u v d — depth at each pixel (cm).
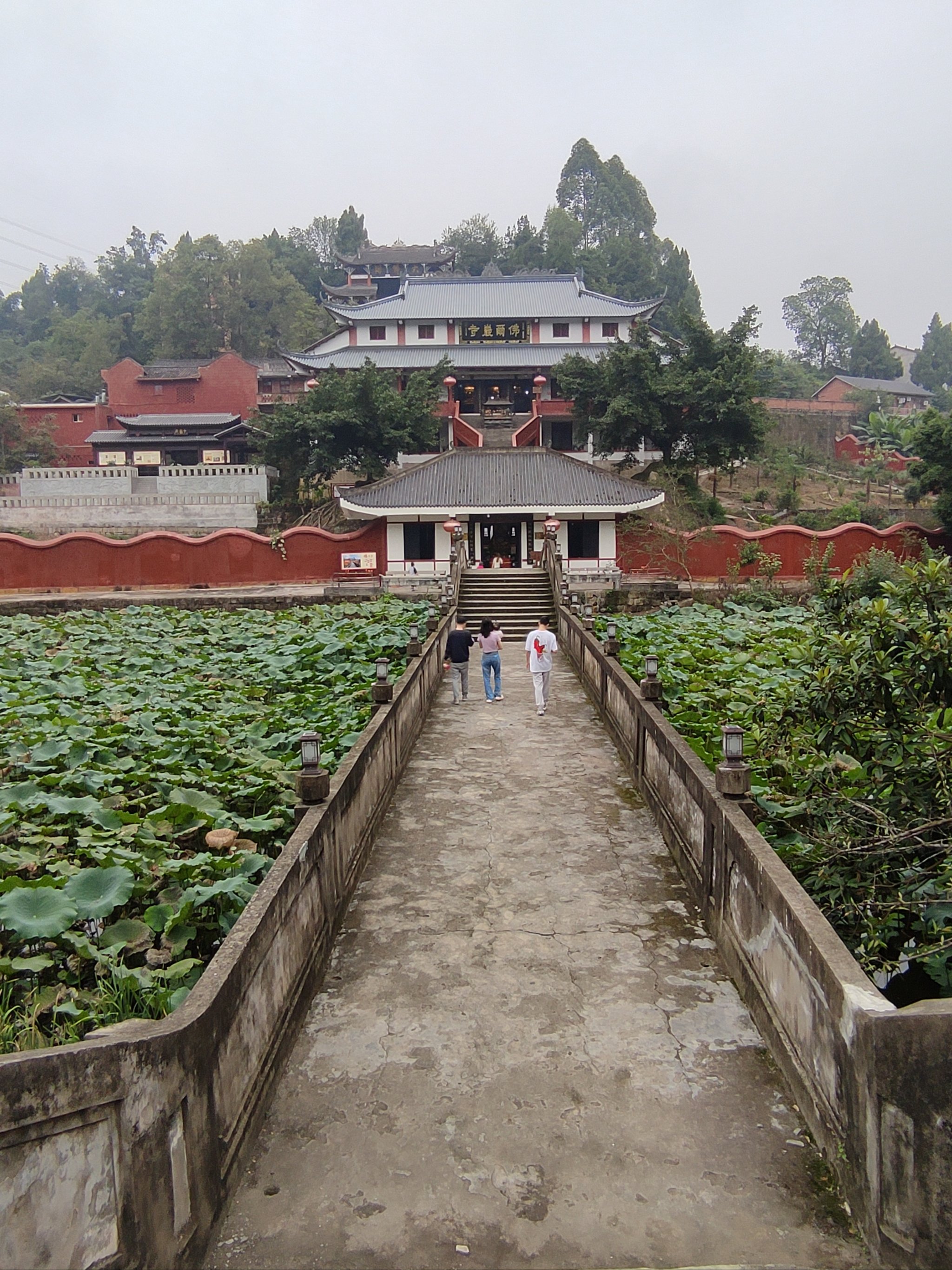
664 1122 455
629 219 9950
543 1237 382
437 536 3278
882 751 632
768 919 523
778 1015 504
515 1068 504
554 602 2428
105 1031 345
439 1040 532
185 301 7931
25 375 7725
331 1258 372
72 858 738
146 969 549
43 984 577
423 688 1348
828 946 438
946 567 637
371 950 646
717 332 4047
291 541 3262
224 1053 409
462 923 688
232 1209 401
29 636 2094
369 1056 517
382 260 8719
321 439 3934
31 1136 279
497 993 585
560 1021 550
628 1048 520
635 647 1775
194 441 5312
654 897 730
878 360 9088
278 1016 504
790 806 706
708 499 3966
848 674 625
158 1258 334
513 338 5306
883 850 583
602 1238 381
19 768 975
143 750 1099
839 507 4425
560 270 8494
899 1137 355
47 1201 284
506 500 3125
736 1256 371
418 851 838
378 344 5322
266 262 8431
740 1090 481
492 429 4919
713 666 1572
